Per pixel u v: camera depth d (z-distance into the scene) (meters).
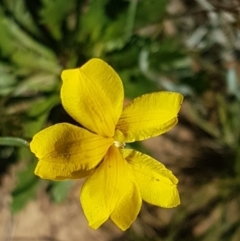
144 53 0.11
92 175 0.07
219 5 0.12
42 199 0.12
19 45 0.11
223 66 0.13
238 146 0.12
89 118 0.07
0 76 0.11
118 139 0.07
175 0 0.13
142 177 0.07
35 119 0.10
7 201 0.12
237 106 0.13
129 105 0.07
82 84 0.07
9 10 0.11
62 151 0.07
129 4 0.11
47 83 0.11
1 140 0.08
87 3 0.12
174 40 0.11
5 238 0.12
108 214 0.07
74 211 0.13
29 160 0.11
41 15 0.10
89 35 0.11
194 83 0.12
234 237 0.13
